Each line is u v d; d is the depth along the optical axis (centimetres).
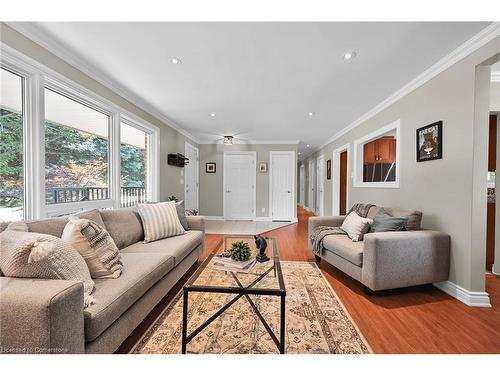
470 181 198
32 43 181
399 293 216
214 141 639
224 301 199
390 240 200
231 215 648
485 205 196
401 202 293
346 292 218
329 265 293
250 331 158
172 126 461
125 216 234
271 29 176
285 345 145
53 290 92
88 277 126
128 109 314
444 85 224
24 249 101
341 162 579
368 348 143
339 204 569
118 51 209
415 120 266
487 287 227
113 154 288
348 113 384
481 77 193
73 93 226
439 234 214
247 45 198
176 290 221
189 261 248
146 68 239
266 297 207
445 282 218
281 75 252
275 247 210
